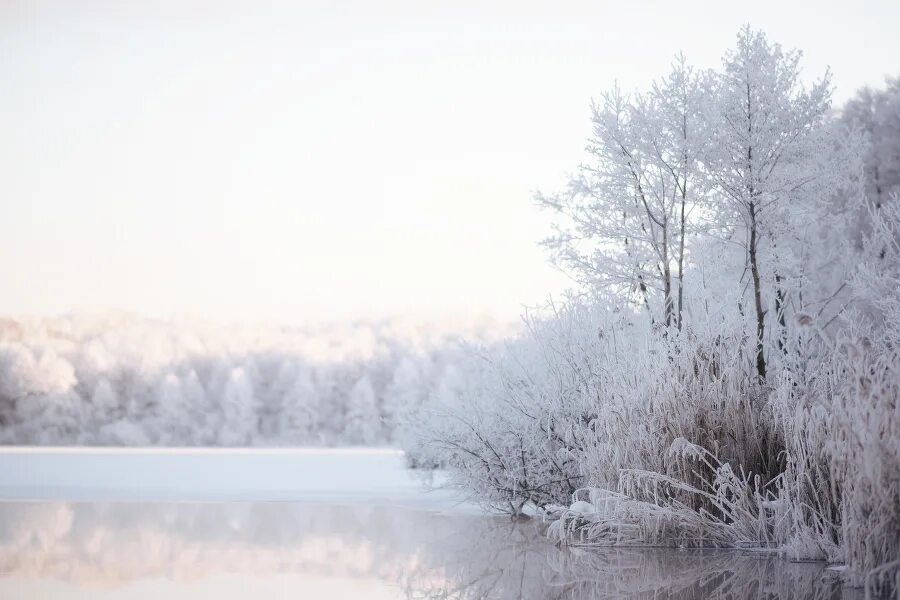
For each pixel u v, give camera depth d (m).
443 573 8.84
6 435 80.31
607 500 10.55
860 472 7.68
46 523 12.68
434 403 14.87
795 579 8.10
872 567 7.55
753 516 10.19
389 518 13.77
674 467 10.56
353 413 86.81
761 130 12.80
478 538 11.39
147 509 14.81
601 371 12.48
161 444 85.31
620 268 13.88
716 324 11.63
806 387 10.70
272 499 16.92
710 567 8.83
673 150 13.48
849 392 8.38
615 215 14.02
